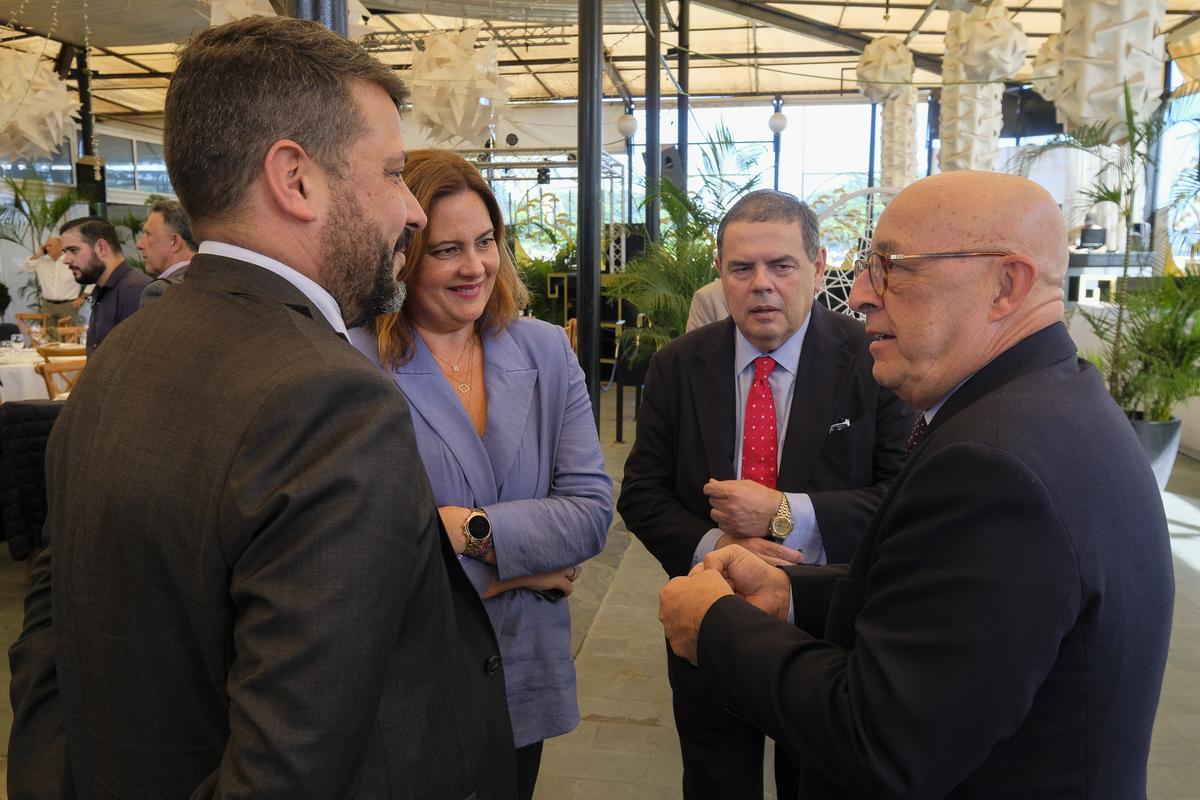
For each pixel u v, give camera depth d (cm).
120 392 76
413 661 79
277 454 68
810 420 163
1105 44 414
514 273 149
